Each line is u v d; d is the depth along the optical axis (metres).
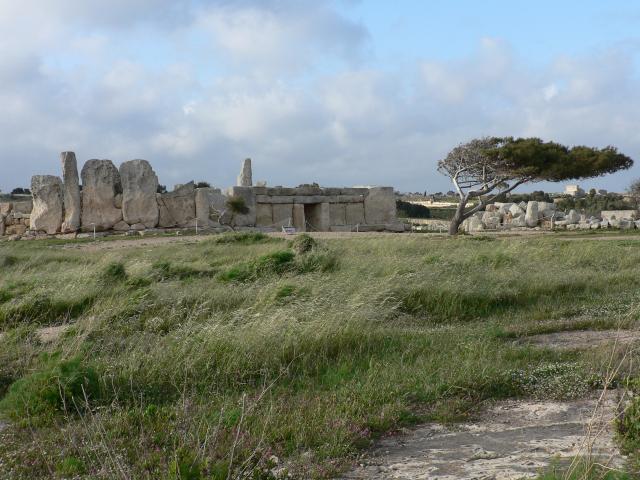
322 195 49.03
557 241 26.03
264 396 7.52
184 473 4.80
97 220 40.09
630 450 5.69
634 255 20.70
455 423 6.93
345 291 12.60
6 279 16.28
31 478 5.54
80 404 7.37
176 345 9.08
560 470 5.30
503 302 13.92
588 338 10.62
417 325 12.00
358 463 5.85
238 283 14.86
